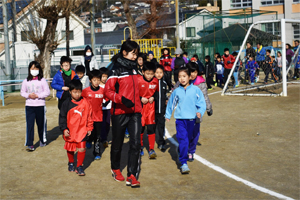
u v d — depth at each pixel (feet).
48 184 16.47
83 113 17.79
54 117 36.11
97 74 20.39
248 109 35.96
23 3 67.67
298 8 105.60
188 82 18.06
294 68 62.49
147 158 20.63
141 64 22.11
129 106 15.02
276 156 19.88
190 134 18.07
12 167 19.33
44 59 67.36
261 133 25.52
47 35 66.49
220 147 22.16
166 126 29.91
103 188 15.76
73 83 17.63
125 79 15.74
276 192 14.71
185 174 17.39
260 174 17.02
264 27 102.68
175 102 18.13
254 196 14.30
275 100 40.96
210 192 14.88
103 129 23.21
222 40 92.48
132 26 101.81
